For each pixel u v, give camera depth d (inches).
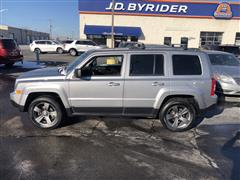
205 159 141.3
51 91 174.1
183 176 123.0
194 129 190.1
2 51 480.4
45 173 123.9
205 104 179.9
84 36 1082.1
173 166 132.6
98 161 136.7
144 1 1048.8
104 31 1045.2
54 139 165.6
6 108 235.6
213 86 178.9
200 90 176.1
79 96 175.8
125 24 1071.6
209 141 167.3
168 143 162.7
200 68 177.5
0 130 180.4
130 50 175.9
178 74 175.8
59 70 191.6
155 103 177.0
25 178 119.2
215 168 131.2
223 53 346.3
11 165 130.7
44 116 182.7
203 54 179.6
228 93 281.9
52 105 179.2
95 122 200.2
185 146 158.4
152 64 175.3
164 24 1077.8
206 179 120.7
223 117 221.5
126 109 179.6
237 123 205.8
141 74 174.6
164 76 174.6
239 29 1090.7
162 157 142.7
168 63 175.2
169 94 174.9
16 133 175.3
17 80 180.2
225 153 149.5
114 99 176.4
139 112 181.6
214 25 1082.7
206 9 1063.0
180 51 177.8
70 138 167.8
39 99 178.2
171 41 1096.8
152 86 173.8
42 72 190.5
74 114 182.7
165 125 183.2
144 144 160.4
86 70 175.5
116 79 173.0
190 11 1064.2
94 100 176.6
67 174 123.4
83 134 175.3
